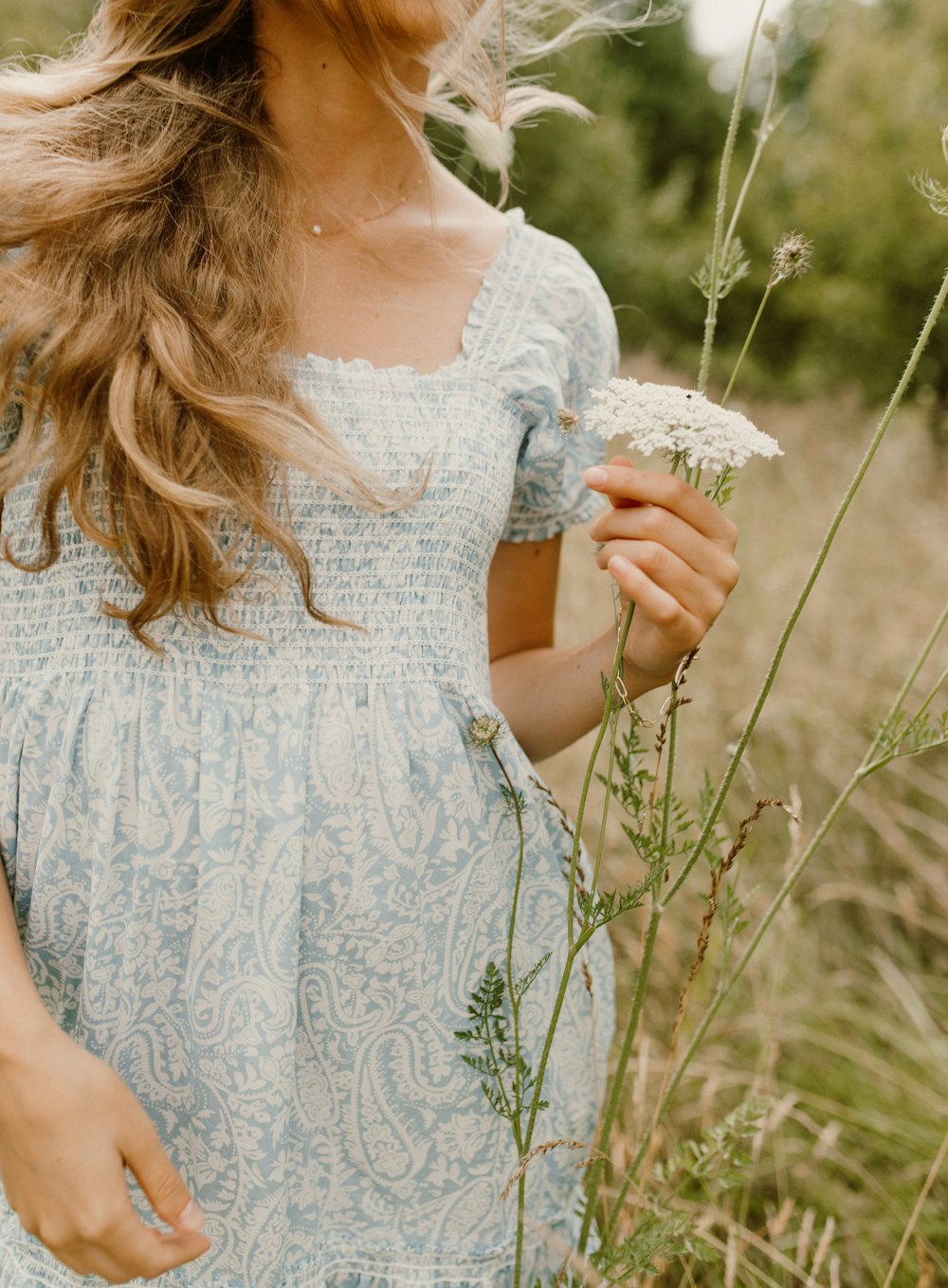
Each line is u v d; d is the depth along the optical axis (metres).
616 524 0.79
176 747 0.85
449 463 0.88
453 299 0.97
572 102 1.17
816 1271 1.22
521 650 1.18
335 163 0.96
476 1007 0.93
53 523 0.83
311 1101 0.92
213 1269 0.88
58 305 0.81
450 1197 0.95
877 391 8.82
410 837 0.88
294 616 0.86
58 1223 0.68
